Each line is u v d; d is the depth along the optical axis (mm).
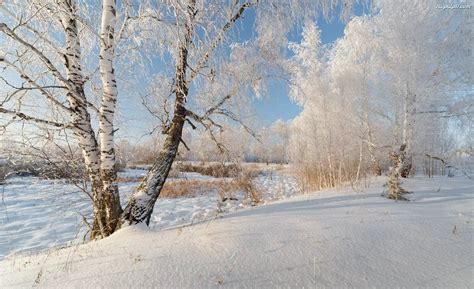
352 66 8414
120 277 2070
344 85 8109
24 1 3385
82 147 3922
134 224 3588
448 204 3873
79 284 2029
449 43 7105
